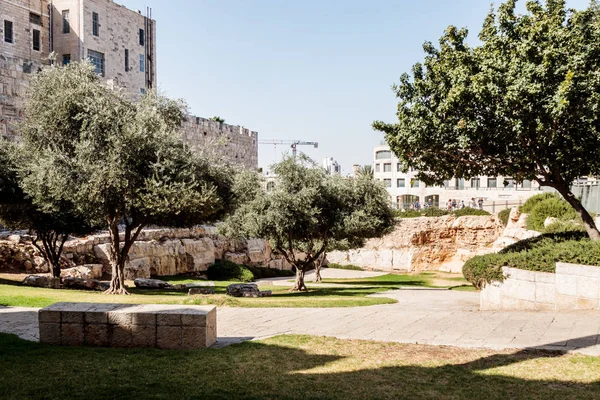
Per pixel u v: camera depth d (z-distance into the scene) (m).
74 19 44.97
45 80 21.73
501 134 17.95
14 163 21.94
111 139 19.12
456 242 52.72
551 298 14.77
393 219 33.19
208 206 20.50
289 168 27.88
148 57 55.22
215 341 10.23
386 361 8.61
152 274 36.84
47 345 9.47
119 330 9.49
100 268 31.38
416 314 14.33
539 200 40.09
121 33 50.59
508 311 14.74
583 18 17.56
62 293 18.00
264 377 7.59
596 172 19.03
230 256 46.72
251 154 68.31
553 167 18.58
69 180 19.09
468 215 52.62
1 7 40.16
